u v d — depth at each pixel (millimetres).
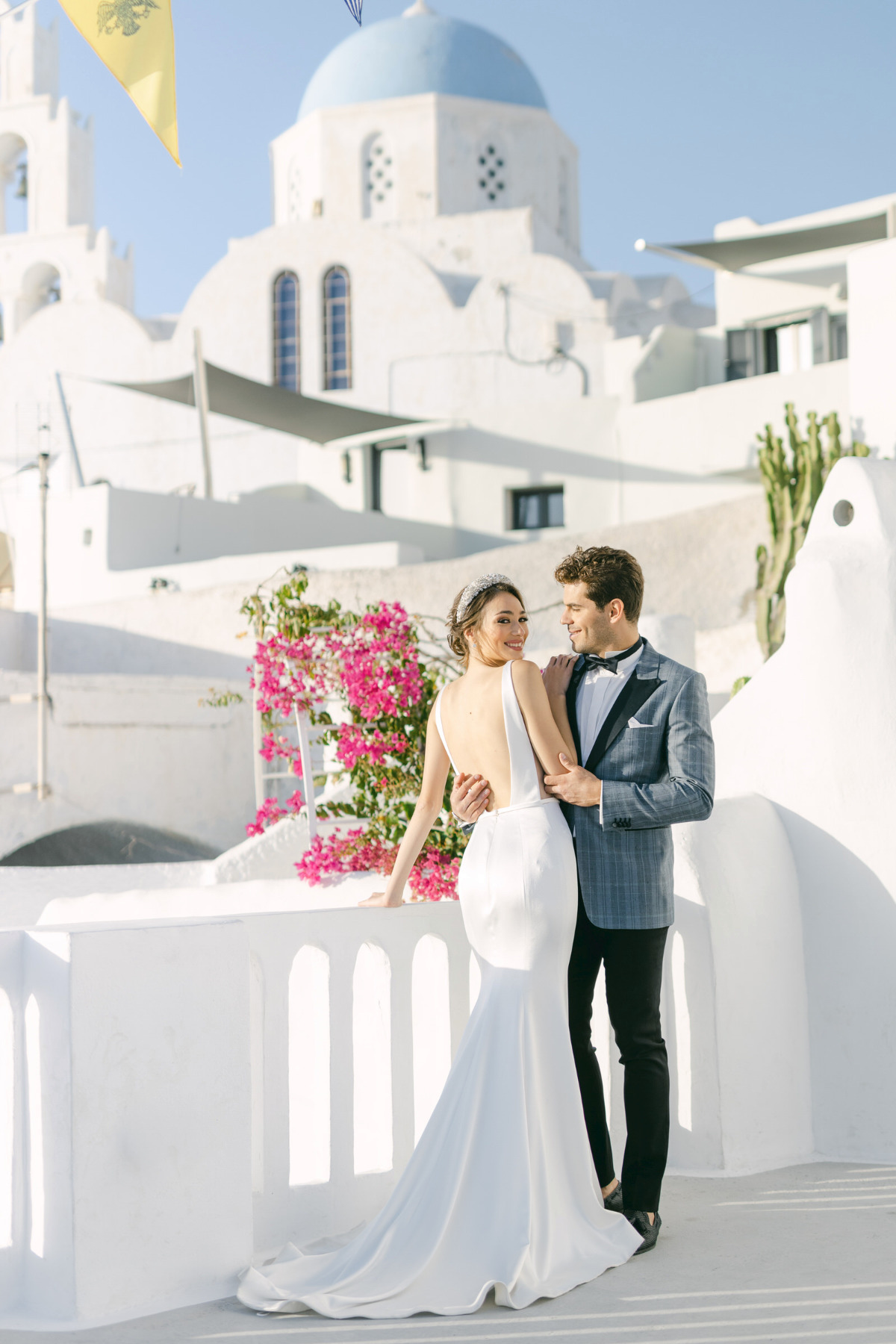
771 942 5293
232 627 19234
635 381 22719
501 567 18312
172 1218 3658
